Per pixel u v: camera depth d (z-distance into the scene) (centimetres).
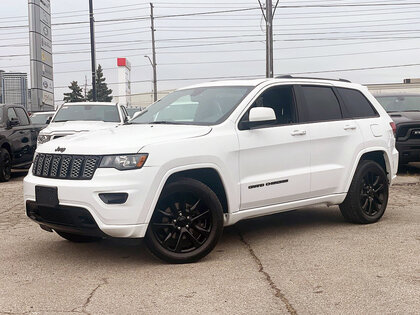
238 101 579
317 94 651
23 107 1386
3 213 810
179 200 515
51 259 544
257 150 564
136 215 478
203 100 605
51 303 413
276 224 692
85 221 489
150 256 549
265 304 404
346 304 400
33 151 1371
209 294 429
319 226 673
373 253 536
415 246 559
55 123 1247
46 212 511
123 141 501
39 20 3017
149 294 431
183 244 519
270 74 2905
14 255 561
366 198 676
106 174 478
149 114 638
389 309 389
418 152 1131
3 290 446
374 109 716
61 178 502
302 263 509
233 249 569
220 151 532
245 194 554
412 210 775
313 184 615
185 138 517
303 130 608
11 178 1324
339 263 505
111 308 402
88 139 526
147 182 482
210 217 522
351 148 654
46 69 3172
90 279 475
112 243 608
